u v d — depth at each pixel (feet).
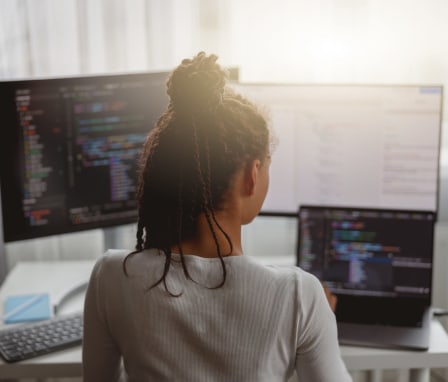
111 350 3.59
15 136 5.35
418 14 6.62
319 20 6.64
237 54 6.73
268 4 6.62
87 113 5.54
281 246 7.20
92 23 6.57
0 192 5.41
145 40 6.63
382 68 6.73
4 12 6.51
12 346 4.76
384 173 5.92
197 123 3.21
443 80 6.77
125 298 3.34
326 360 3.38
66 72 6.67
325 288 5.03
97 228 5.82
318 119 5.86
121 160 5.75
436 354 4.76
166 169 3.27
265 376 3.25
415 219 5.29
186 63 3.32
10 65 6.62
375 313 5.18
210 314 3.23
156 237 3.41
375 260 5.33
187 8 6.60
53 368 4.66
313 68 6.75
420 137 5.82
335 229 5.38
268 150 3.38
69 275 6.15
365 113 5.82
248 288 3.24
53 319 5.09
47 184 5.54
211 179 3.24
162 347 3.26
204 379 3.24
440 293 7.27
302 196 6.06
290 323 3.26
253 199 3.40
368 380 6.66
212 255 3.32
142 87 5.67
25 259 7.04
